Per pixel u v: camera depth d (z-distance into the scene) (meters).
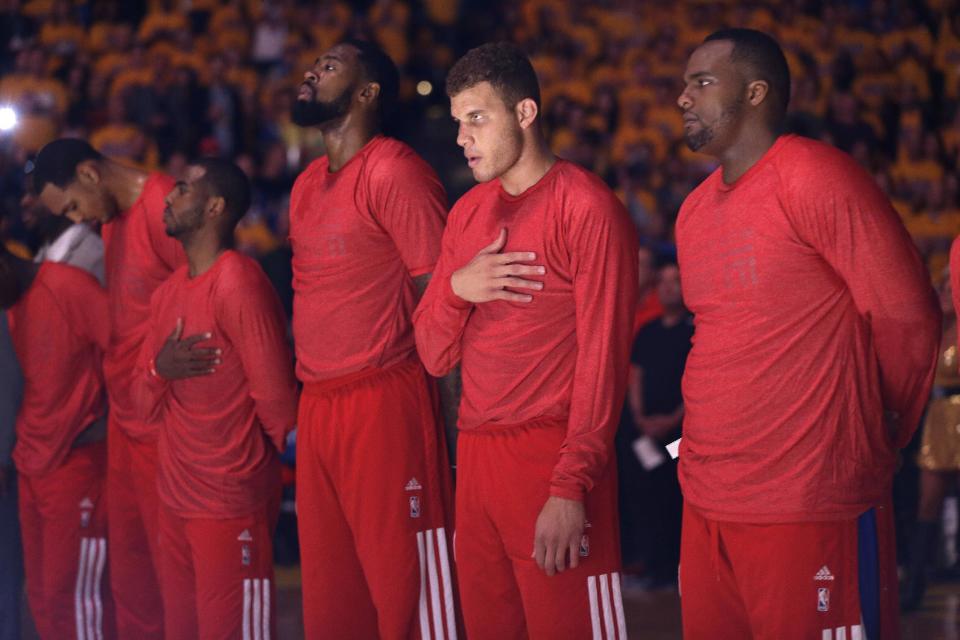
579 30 34.81
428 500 9.12
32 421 11.81
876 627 7.05
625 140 29.94
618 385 7.70
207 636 10.16
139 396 10.46
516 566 7.95
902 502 19.06
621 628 7.88
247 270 10.09
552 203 7.73
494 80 7.70
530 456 7.83
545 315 7.80
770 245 7.00
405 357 9.11
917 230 27.41
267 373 10.00
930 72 33.75
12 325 11.80
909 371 6.95
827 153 6.92
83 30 33.28
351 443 9.08
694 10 34.72
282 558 19.44
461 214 8.21
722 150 7.25
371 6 36.25
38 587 12.04
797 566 6.95
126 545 11.40
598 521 7.83
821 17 35.00
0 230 13.03
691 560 7.44
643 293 19.70
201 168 10.19
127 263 11.33
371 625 9.50
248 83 31.62
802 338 6.96
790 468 6.96
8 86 30.31
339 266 9.05
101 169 11.38
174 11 33.44
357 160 9.05
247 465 10.14
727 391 7.12
